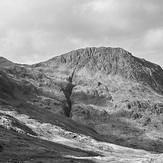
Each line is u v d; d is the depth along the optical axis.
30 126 155.12
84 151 134.00
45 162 71.44
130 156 148.12
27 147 92.56
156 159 71.62
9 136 104.62
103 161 86.88
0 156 74.69
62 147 126.44
